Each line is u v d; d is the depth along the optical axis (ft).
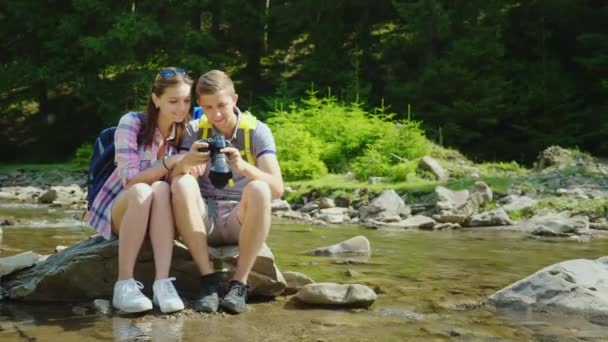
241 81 68.64
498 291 10.38
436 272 13.05
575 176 30.22
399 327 8.62
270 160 10.35
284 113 43.86
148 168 9.93
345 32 63.67
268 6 69.92
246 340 7.87
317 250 15.75
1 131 71.10
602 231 21.12
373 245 17.57
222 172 9.46
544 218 23.34
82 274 10.15
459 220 23.27
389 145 36.37
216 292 9.70
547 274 10.21
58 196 33.27
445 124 49.88
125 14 60.64
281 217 26.21
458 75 50.14
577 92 55.77
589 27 56.90
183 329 8.39
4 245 15.81
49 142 68.74
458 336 8.18
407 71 58.65
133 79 61.00
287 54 72.90
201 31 65.10
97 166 10.50
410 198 27.66
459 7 54.70
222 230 10.44
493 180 29.48
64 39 62.85
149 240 10.30
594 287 9.94
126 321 8.85
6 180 50.06
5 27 65.31
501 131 54.49
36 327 8.50
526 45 59.98
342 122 40.29
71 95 73.31
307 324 8.75
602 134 50.78
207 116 10.24
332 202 28.22
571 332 8.40
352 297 9.87
